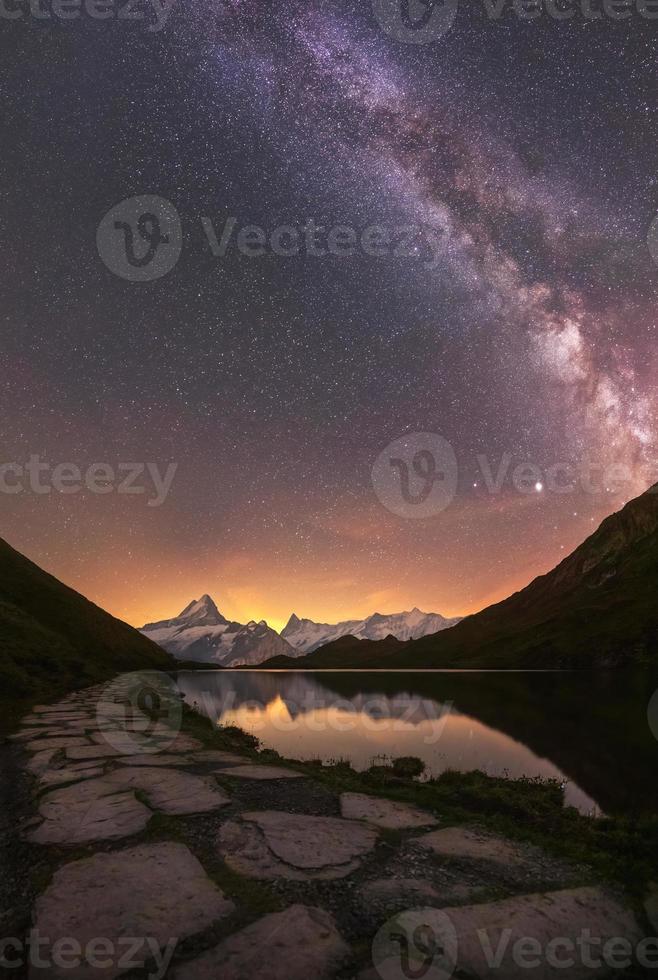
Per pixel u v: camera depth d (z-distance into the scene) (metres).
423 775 10.75
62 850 4.69
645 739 16.69
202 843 4.86
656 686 42.97
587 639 100.69
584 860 4.75
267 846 4.81
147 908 3.64
